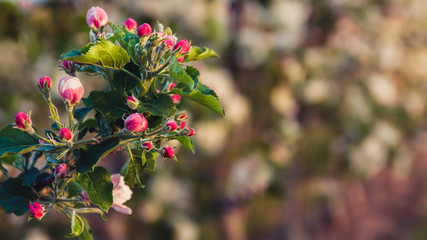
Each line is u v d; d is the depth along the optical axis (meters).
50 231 5.16
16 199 1.38
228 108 5.16
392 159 7.85
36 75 4.39
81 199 1.32
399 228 11.07
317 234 9.93
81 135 1.31
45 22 3.85
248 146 6.11
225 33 5.16
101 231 5.88
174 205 5.70
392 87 7.13
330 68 6.54
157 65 1.24
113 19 4.58
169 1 4.75
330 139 7.30
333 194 8.77
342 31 6.75
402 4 6.99
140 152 1.38
